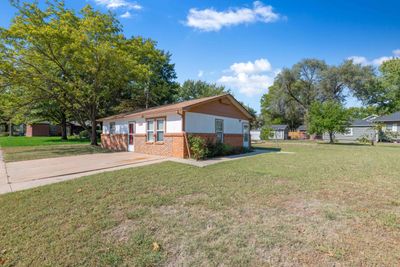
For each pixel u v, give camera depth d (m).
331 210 3.66
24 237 2.84
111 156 11.39
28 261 2.35
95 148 16.27
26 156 11.40
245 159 9.99
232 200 4.18
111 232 2.96
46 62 15.11
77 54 13.99
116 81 17.05
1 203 4.09
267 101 45.94
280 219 3.33
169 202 4.08
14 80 13.48
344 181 5.61
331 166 7.89
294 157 10.77
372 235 2.82
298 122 45.00
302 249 2.51
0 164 8.91
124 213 3.58
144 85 23.56
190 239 2.77
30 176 6.53
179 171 6.95
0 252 2.51
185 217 3.42
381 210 3.65
